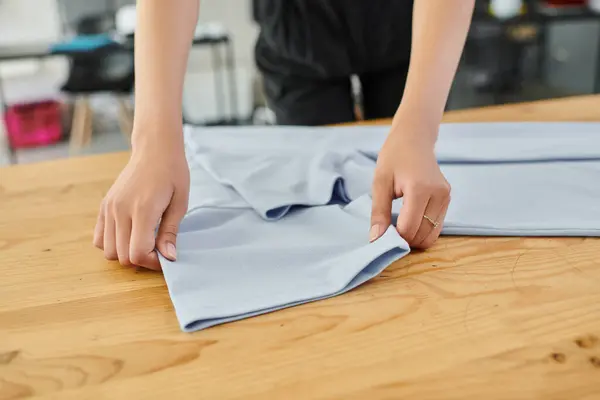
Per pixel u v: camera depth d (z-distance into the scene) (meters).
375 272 0.53
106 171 0.85
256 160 0.77
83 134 3.16
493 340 0.44
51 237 0.65
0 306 0.51
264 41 1.17
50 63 3.73
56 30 3.87
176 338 0.46
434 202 0.57
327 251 0.57
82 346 0.46
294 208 0.67
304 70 1.13
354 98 1.27
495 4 3.13
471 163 0.78
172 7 0.63
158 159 0.58
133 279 0.56
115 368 0.43
